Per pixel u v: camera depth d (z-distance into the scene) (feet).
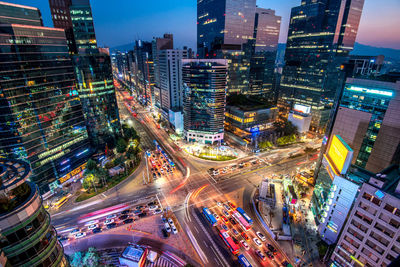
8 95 256.32
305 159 445.37
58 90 319.47
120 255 222.69
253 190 344.08
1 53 245.86
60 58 317.83
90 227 266.57
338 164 244.01
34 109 287.69
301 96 623.36
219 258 228.43
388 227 168.35
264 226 272.31
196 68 451.94
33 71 280.72
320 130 584.40
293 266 222.07
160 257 228.84
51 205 306.35
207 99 473.67
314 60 572.51
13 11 291.17
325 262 225.76
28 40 271.28
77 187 351.25
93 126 412.57
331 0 511.81
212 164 427.33
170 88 609.42
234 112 556.10
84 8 412.57
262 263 223.10
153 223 276.21
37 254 121.70
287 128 537.65
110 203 313.32
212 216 276.62
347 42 552.82
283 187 343.87
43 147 306.55
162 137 572.51
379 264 178.09
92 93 394.73
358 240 190.80
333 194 233.35
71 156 353.92
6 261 110.42
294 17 612.70
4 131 264.52
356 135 286.05
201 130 514.27
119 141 444.14
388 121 251.39
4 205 112.98
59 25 448.65
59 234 258.78
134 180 371.97
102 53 402.72
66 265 146.41
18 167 127.75
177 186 354.13
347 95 290.76
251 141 512.22
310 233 263.49
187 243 246.47
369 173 240.12
